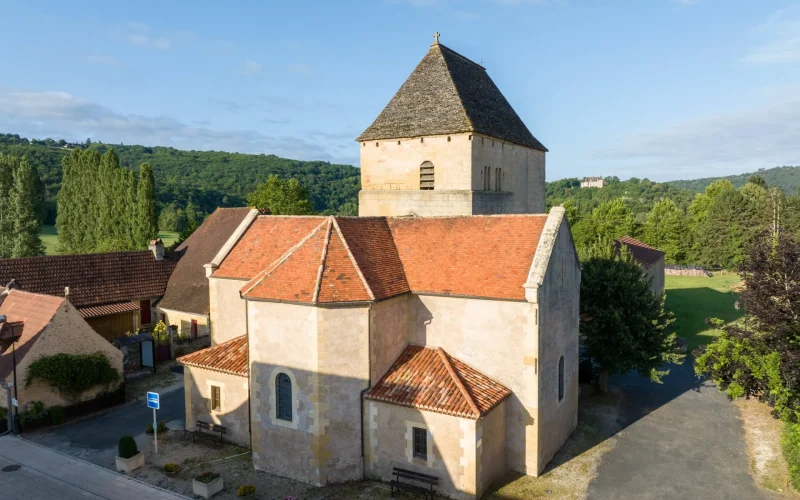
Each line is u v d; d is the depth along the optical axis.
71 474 22.95
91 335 30.38
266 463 23.06
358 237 25.39
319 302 20.95
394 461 21.77
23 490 21.61
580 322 31.50
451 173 30.66
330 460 21.81
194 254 45.81
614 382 35.53
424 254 25.91
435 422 20.69
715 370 28.03
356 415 22.11
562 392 25.78
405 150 32.25
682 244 99.00
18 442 26.22
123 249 61.97
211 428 26.02
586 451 25.12
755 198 99.00
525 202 37.47
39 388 28.02
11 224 67.81
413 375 22.66
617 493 21.25
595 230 81.00
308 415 21.73
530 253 23.50
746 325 28.89
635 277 30.62
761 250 27.88
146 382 35.06
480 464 20.44
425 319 24.55
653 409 30.56
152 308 43.53
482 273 23.62
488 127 31.69
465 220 26.61
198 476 21.42
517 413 22.61
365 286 22.23
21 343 28.59
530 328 21.94
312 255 23.58
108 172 69.81
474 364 23.42
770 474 22.77
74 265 40.41
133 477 22.69
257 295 22.45
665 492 21.36
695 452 24.95
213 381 26.17
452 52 34.66
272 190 72.25
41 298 30.73
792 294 25.14
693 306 61.66
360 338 21.89
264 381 22.81
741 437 26.61
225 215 48.41
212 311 29.91
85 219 72.94
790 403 25.00
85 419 29.16
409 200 31.70
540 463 22.67
